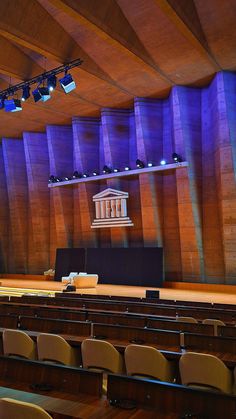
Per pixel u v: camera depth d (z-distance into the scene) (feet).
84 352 13.53
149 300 31.14
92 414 7.88
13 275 74.38
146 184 57.00
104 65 46.78
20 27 35.06
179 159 52.90
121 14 37.58
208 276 52.80
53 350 13.91
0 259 77.41
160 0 31.81
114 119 61.26
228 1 35.55
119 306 25.82
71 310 23.67
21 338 14.65
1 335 16.46
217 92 49.42
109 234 63.72
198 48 40.52
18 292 50.93
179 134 53.42
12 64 42.60
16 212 73.77
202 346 14.65
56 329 18.12
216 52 43.24
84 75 48.26
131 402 8.51
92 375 9.19
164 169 54.75
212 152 53.36
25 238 73.87
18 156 75.25
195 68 47.91
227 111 48.70
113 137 60.95
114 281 59.36
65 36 40.04
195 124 54.49
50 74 41.65
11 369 10.34
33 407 6.95
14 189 74.08
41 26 37.01
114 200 60.70
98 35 36.81
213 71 49.16
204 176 54.19
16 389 9.48
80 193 64.59
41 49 38.14
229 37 40.16
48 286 54.65
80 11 32.68
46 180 71.56
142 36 40.75
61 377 9.55
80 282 52.24
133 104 60.18
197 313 23.48
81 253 63.72
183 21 35.60
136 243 60.44
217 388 11.30
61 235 67.51
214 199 53.11
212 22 38.19
